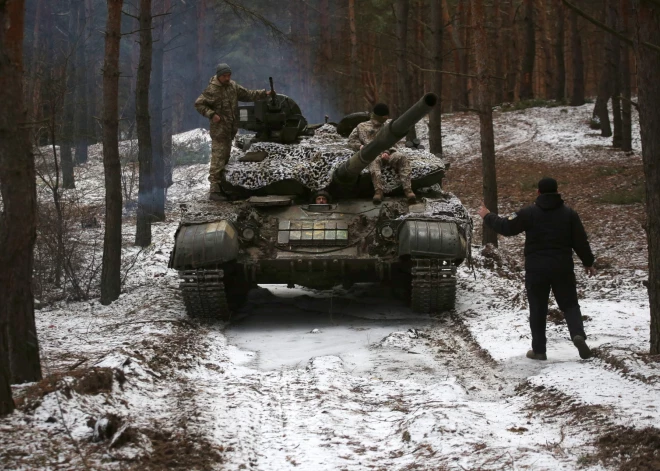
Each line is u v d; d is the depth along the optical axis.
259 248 10.94
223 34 42.56
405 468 5.00
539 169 27.80
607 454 5.04
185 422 5.85
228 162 12.33
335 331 10.32
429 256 10.48
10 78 6.14
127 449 5.10
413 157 12.24
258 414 6.24
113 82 12.45
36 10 32.88
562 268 7.80
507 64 47.47
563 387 6.59
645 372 6.66
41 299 12.93
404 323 10.75
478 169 28.81
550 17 47.47
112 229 12.59
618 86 30.28
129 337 9.50
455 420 5.75
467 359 8.42
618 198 22.52
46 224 13.66
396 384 7.28
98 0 40.94
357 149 11.85
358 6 38.06
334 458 5.22
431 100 8.47
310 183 11.58
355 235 11.02
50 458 4.85
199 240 10.49
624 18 27.77
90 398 6.02
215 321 11.11
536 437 5.56
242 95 12.77
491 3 40.28
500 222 7.99
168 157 25.97
